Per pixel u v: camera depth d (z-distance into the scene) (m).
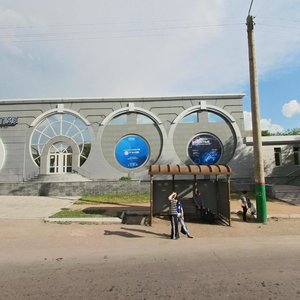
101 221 12.95
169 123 28.23
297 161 27.36
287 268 6.29
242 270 6.19
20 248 8.70
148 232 11.16
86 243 9.35
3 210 16.11
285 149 27.38
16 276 6.07
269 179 26.66
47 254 7.94
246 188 25.30
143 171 27.44
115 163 27.69
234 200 19.97
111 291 5.13
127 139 28.08
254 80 13.61
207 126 28.22
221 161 27.73
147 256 7.57
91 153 27.69
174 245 8.95
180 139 28.02
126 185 24.28
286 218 13.81
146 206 17.69
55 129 28.44
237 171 27.38
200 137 28.14
